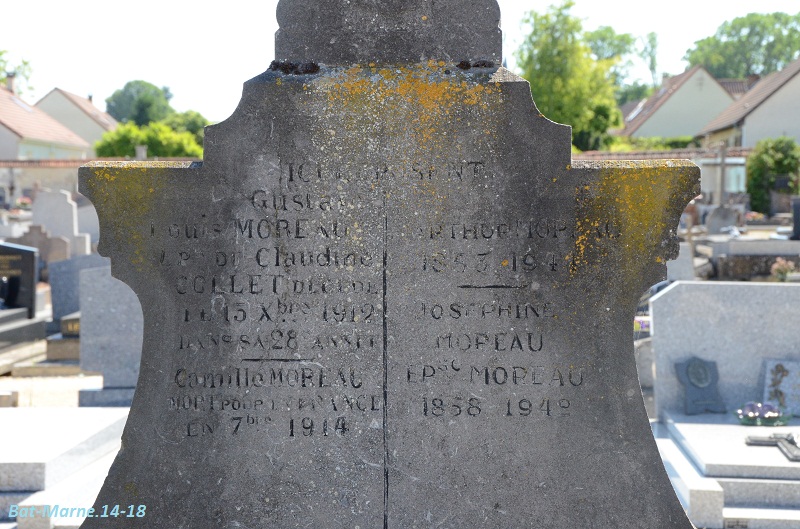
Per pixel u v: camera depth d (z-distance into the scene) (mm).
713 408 7676
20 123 53938
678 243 4062
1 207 39562
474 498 4176
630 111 79188
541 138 4059
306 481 4180
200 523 4191
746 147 45594
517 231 4098
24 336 13375
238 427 4164
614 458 4141
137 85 115750
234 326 4137
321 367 4152
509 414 4152
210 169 4090
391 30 4117
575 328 4117
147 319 4148
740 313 7812
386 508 4180
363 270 4121
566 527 4164
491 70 4109
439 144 4082
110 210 4098
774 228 27719
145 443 4184
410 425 4168
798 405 7523
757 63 97812
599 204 4062
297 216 4102
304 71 4109
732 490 6000
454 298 4125
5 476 5648
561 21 51781
